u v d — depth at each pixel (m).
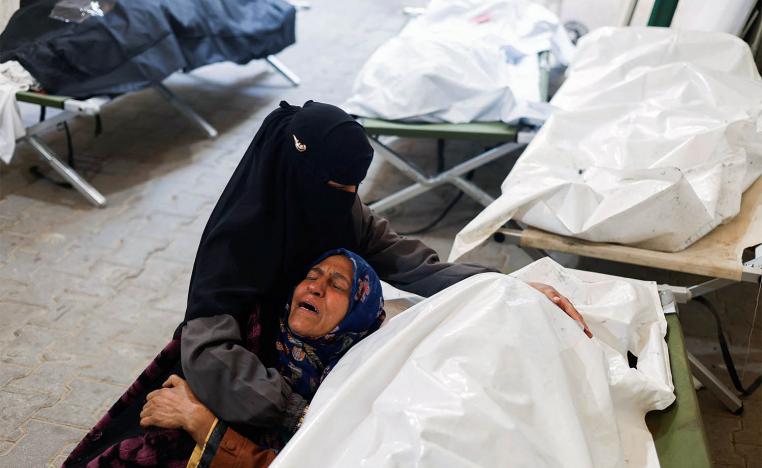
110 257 2.97
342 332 1.54
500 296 1.41
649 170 2.08
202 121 4.00
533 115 2.86
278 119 1.56
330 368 1.57
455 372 1.26
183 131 4.06
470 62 3.10
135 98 4.41
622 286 1.83
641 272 2.98
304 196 1.54
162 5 3.47
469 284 1.45
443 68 3.02
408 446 1.17
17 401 2.26
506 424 1.20
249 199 1.54
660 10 3.20
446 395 1.22
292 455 1.23
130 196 3.41
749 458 2.15
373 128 2.95
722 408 2.31
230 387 1.42
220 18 3.78
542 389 1.29
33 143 3.31
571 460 1.22
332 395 1.33
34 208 3.26
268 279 1.57
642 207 2.03
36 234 3.08
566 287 1.84
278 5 4.26
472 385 1.24
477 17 3.77
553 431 1.25
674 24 3.28
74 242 3.05
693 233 2.08
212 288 1.51
